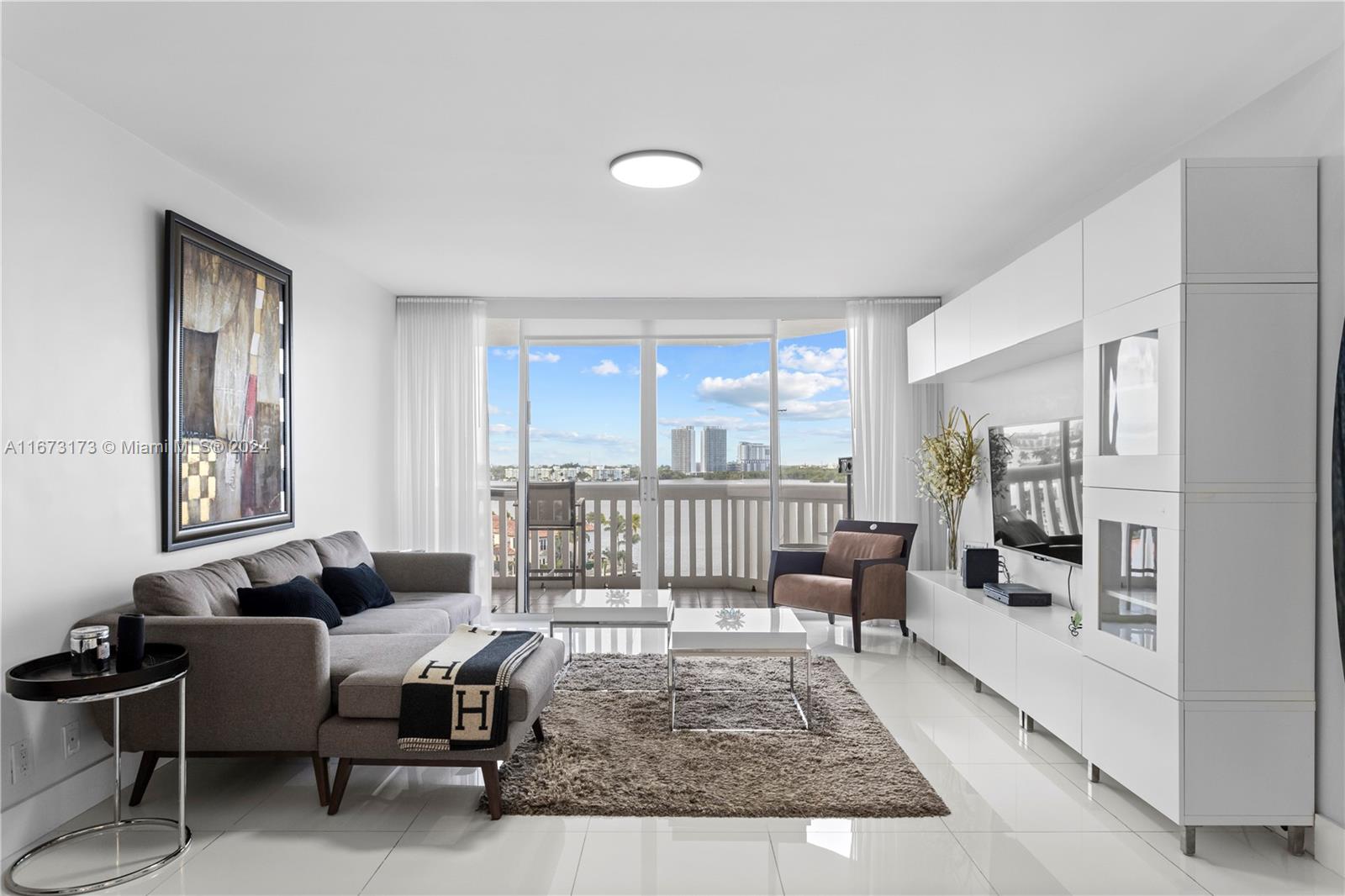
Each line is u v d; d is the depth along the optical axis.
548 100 3.00
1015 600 4.24
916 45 2.61
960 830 2.83
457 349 6.50
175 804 3.06
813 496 6.98
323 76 2.81
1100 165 3.67
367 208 4.29
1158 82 2.85
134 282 3.31
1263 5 2.37
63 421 2.93
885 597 5.63
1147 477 2.80
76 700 2.41
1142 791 2.81
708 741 3.63
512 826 2.86
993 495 5.27
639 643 5.74
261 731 2.94
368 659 3.23
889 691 4.50
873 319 6.55
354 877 2.51
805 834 2.80
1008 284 4.06
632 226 4.62
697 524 6.93
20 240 2.75
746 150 3.48
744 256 5.27
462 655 3.16
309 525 4.96
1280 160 2.65
